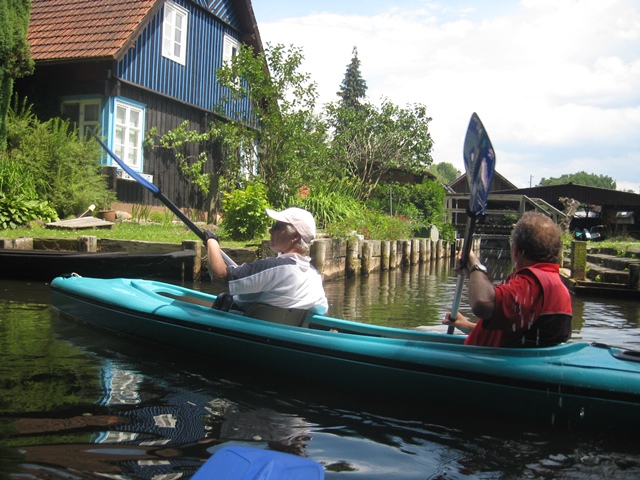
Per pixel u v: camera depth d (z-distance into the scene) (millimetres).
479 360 2980
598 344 3189
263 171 14406
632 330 5875
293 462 1563
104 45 12609
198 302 4816
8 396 3014
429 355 3092
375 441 2629
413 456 2480
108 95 12578
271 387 3387
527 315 2818
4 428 2561
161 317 4078
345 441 2613
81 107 12930
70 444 2406
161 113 14266
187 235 10609
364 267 11719
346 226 11617
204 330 3830
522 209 21125
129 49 12891
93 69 12617
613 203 28312
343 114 21219
